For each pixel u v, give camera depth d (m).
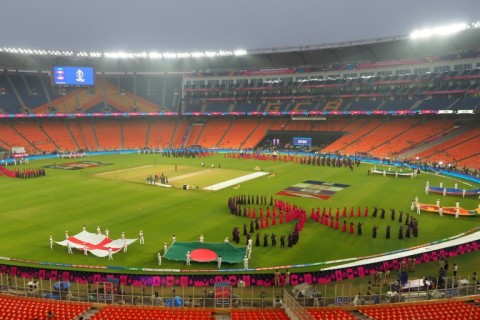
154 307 25.80
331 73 124.94
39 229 42.69
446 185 68.00
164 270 32.59
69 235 40.72
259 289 29.84
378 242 39.31
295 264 33.94
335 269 30.84
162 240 39.78
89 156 107.31
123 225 44.34
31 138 113.88
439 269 32.28
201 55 122.56
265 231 42.56
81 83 117.62
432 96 107.19
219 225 44.66
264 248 37.72
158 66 134.12
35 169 82.38
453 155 89.00
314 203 54.94
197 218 47.22
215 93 136.38
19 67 118.56
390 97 113.75
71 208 51.09
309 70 127.69
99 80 137.12
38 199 55.78
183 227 43.84
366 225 44.75
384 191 62.66
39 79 127.31
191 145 125.62
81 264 33.69
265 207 52.41
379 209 51.69
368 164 92.06
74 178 72.56
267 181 70.69
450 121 105.38
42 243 38.56
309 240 39.91
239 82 136.00
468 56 104.00
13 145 108.12
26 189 62.50
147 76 143.62
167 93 139.38
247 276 30.25
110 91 134.88
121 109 128.88
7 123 116.38
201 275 30.06
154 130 132.75
